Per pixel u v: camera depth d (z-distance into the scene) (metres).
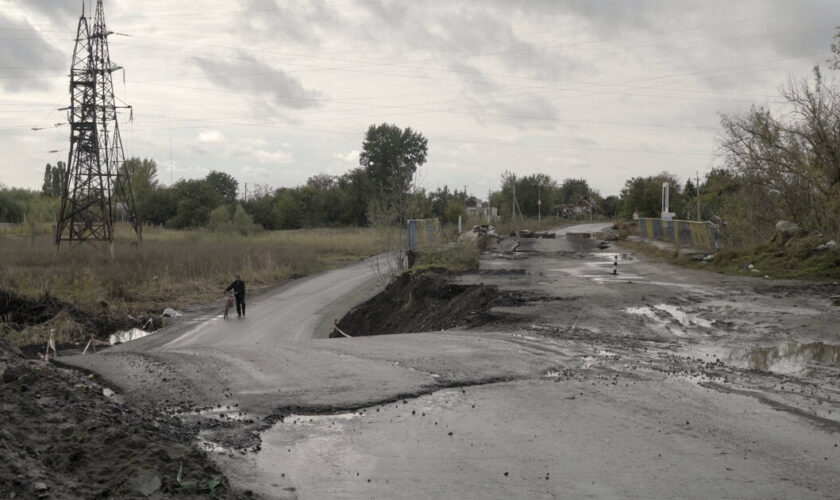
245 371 9.30
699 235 29.06
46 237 57.31
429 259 27.23
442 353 10.66
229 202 109.12
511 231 56.22
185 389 8.23
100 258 37.47
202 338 20.38
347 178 99.12
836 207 25.73
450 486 5.21
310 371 9.29
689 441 6.25
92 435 5.07
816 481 5.25
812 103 27.14
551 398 7.85
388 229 31.22
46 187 112.75
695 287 18.83
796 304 15.27
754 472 5.45
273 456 5.90
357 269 40.94
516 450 6.05
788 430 6.56
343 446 6.20
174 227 87.25
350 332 23.44
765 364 9.76
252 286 33.78
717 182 33.16
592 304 16.05
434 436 6.48
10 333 18.33
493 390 8.25
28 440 4.93
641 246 35.62
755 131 30.08
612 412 7.23
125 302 26.22
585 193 141.25
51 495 4.12
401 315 22.86
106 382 8.65
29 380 6.36
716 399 7.73
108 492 4.28
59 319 20.33
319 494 5.04
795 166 28.44
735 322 13.35
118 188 52.09
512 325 14.09
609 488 5.14
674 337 12.11
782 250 22.47
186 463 4.83
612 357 10.33
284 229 96.50
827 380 8.70
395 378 8.83
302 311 26.08
